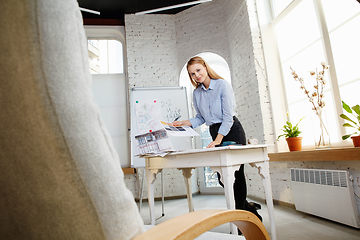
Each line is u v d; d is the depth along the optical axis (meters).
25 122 0.30
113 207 0.33
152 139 1.63
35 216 0.34
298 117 2.80
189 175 2.27
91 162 0.32
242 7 3.36
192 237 0.38
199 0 3.44
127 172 4.13
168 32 4.55
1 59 0.30
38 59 0.29
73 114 0.31
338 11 2.19
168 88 3.36
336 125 2.29
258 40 3.16
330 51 2.29
